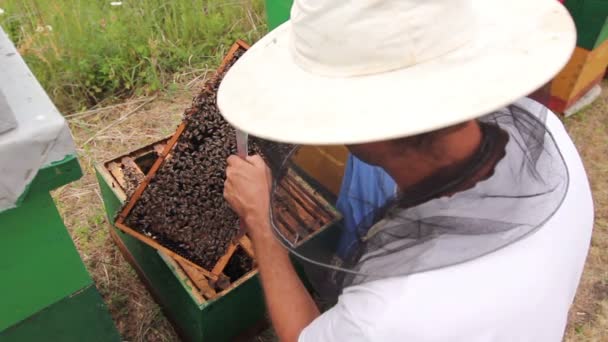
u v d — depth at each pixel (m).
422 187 0.85
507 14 0.86
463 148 0.81
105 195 2.03
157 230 1.63
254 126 0.78
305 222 1.19
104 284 2.16
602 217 2.55
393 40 0.72
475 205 0.82
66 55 3.14
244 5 3.72
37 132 0.89
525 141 0.86
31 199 0.99
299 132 0.73
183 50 3.45
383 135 0.69
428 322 0.81
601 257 2.36
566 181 0.93
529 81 0.73
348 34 0.73
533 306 0.86
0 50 1.08
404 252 0.85
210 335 1.76
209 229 1.58
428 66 0.75
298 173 1.24
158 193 1.59
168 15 3.47
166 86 3.30
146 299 2.12
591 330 2.09
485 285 0.83
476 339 0.82
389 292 0.83
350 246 1.01
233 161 1.19
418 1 0.71
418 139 0.77
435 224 0.83
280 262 1.13
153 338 2.00
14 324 1.20
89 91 3.15
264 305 1.85
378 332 0.81
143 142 2.89
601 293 2.22
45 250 1.12
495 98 0.70
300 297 1.11
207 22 3.56
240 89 0.89
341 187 1.12
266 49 0.95
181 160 1.63
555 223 0.92
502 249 0.86
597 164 2.84
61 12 3.22
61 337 1.35
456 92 0.72
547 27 0.83
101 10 3.49
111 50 3.25
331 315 0.93
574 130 3.05
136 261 2.11
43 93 0.98
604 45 2.90
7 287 1.12
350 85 0.76
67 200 2.51
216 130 1.63
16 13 3.31
